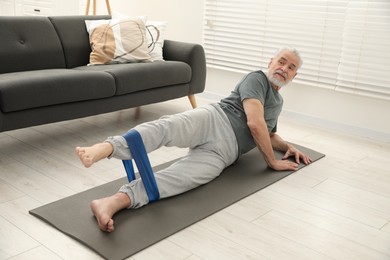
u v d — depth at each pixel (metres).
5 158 2.57
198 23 4.27
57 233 1.82
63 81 2.63
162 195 2.11
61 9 4.17
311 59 3.56
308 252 1.79
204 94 4.32
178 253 1.74
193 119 2.25
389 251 1.84
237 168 2.56
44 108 2.60
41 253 1.68
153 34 3.54
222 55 4.15
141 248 1.74
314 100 3.61
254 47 3.92
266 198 2.24
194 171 2.23
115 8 4.40
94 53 3.32
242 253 1.76
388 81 3.20
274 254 1.76
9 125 2.45
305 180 2.49
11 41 2.97
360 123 3.40
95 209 1.86
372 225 2.05
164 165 2.58
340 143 3.20
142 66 3.16
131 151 1.99
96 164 2.55
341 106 3.47
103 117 3.48
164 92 3.36
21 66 3.01
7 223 1.87
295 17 3.60
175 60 3.57
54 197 2.13
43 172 2.41
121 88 2.99
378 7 3.16
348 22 3.31
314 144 3.15
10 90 2.38
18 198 2.10
